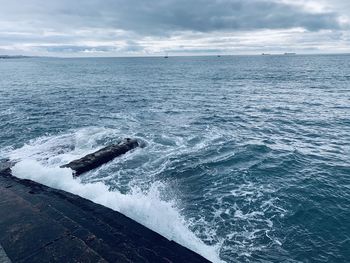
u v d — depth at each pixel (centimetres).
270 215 1019
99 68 11431
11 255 707
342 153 1598
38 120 2405
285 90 4109
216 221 991
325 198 1125
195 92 4075
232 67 10769
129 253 771
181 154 1594
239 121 2328
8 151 1678
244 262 807
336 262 807
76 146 1738
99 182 1252
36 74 7781
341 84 4600
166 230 934
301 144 1753
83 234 819
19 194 1093
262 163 1462
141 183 1278
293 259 820
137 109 2866
